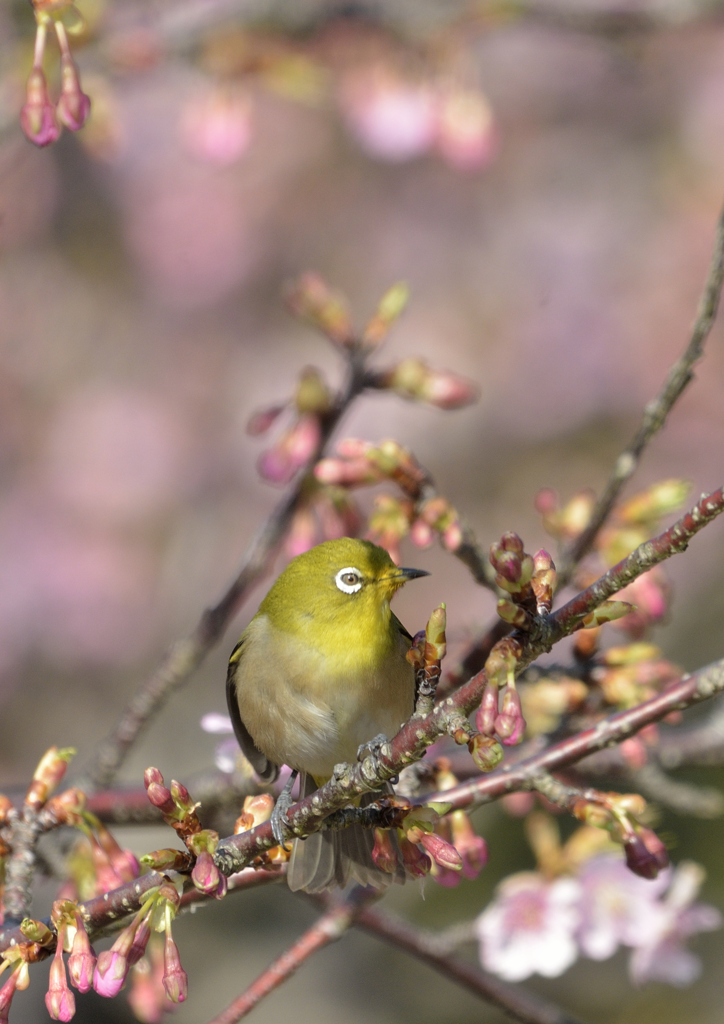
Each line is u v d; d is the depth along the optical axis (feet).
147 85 51.83
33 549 48.37
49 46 22.04
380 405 49.83
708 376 50.08
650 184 51.65
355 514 24.88
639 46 38.37
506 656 13.56
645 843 16.99
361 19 37.14
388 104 37.58
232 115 35.47
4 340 51.49
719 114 51.26
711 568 50.01
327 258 51.98
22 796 24.67
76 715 47.60
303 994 46.16
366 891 21.40
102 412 50.24
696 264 50.24
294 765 20.76
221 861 15.84
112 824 24.17
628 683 21.34
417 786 19.31
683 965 24.08
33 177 52.13
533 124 52.80
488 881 45.78
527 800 24.18
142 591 48.24
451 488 49.26
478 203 52.16
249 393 50.60
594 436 49.90
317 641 20.10
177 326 52.01
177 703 47.26
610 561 22.43
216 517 49.19
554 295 50.57
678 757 25.73
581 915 23.39
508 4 36.63
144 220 52.26
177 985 14.97
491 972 25.70
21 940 15.99
